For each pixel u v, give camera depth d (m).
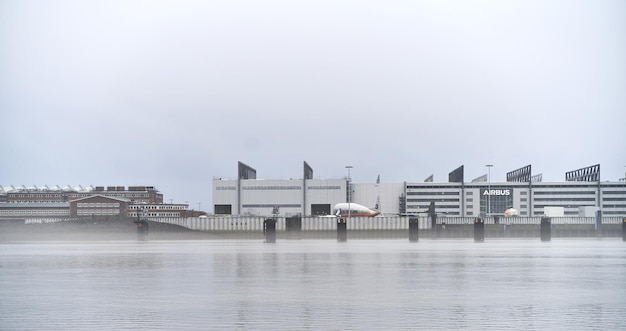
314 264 62.03
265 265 61.16
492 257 71.94
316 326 31.50
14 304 37.81
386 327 31.27
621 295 40.72
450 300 38.78
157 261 66.50
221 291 42.69
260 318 33.44
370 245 102.88
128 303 37.97
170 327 31.47
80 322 32.69
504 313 34.59
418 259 68.44
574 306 36.66
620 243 110.75
